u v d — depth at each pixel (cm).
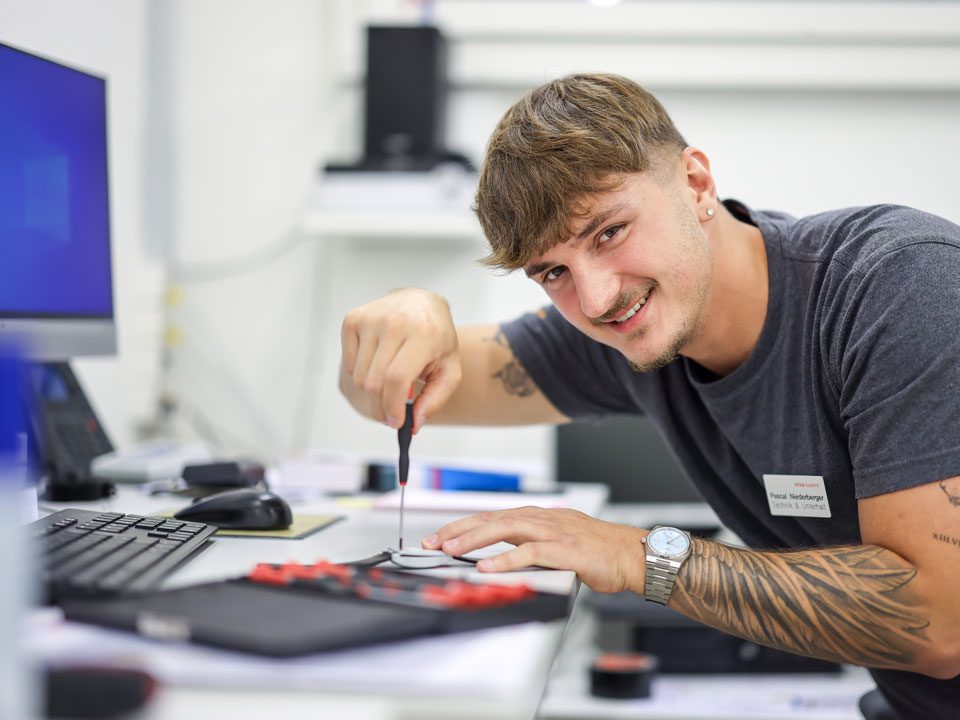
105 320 131
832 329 105
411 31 236
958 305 94
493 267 108
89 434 147
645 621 197
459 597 64
